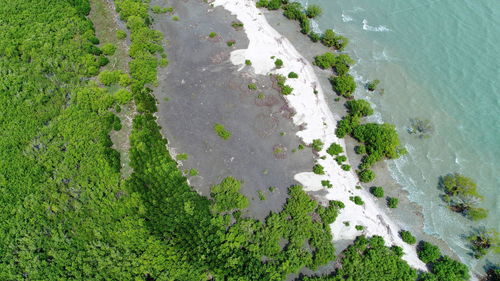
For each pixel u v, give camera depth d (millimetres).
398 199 59094
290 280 51062
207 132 65375
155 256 51188
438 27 82750
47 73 72312
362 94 71875
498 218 57250
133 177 59125
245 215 56531
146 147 61938
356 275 50594
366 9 86938
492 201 59094
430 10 86062
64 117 65312
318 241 53469
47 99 67750
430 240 55406
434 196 59531
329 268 52156
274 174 60812
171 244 52562
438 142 65688
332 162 62219
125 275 49844
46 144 62344
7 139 62219
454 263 51438
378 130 63094
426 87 73000
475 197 58219
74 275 50062
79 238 52969
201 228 54250
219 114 67625
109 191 57469
